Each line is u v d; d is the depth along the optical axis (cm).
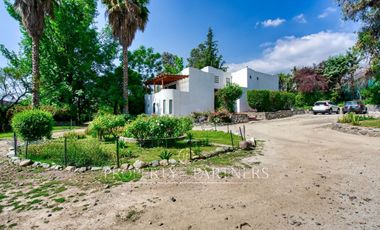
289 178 569
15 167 730
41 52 2650
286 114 2941
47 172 666
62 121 2742
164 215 385
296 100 3884
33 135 1037
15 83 1994
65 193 496
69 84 2848
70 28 2698
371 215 374
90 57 2906
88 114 3281
